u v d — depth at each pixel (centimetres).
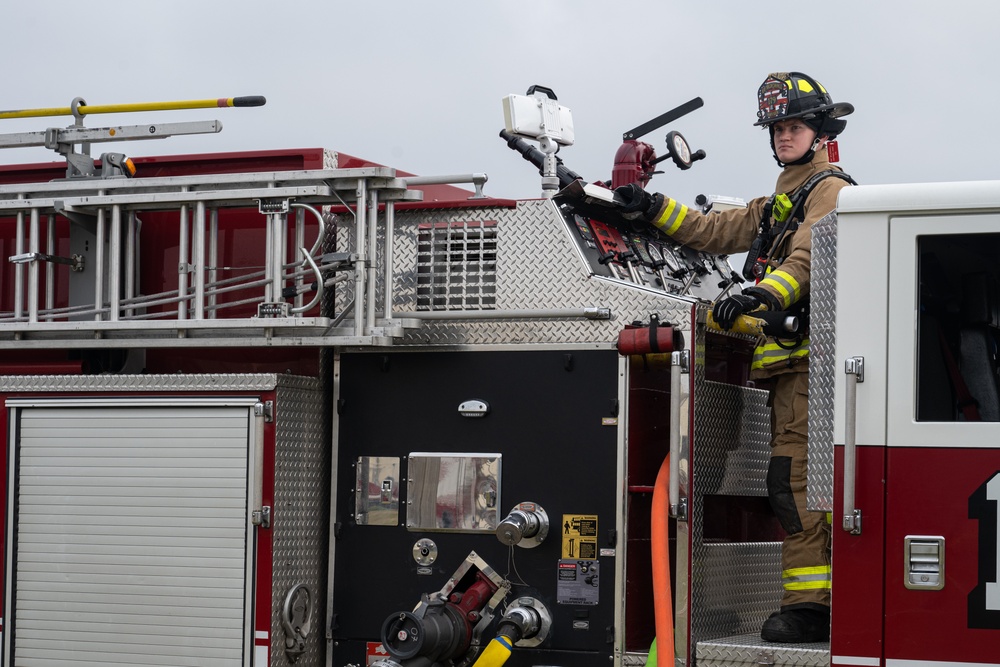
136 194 472
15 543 478
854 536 375
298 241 464
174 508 459
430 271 467
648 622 446
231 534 451
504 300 456
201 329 464
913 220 381
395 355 465
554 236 453
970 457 367
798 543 432
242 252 492
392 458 461
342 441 468
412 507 455
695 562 427
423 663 434
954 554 366
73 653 467
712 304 446
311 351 475
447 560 452
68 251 511
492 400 450
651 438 449
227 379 455
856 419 378
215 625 451
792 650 404
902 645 368
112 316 473
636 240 506
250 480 450
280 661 448
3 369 505
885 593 371
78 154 521
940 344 376
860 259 384
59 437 477
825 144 469
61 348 487
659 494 424
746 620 467
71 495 473
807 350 432
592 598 432
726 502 457
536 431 445
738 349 473
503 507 445
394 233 473
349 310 452
